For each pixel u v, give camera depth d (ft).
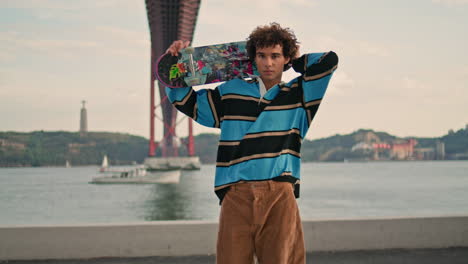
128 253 12.27
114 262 11.77
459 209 102.37
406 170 467.93
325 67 5.54
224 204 5.51
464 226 13.11
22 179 325.62
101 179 216.33
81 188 183.52
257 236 5.36
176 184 193.88
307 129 5.72
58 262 11.84
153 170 281.54
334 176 312.09
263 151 5.40
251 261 5.43
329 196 138.31
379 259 11.87
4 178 352.28
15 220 88.79
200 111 6.02
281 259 5.23
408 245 12.94
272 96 5.57
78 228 12.22
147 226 12.32
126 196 135.54
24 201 132.16
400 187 184.65
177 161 316.60
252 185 5.34
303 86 5.60
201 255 12.38
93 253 12.21
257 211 5.29
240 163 5.44
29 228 12.15
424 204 114.21
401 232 12.92
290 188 5.43
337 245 12.73
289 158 5.53
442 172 396.98
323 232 12.69
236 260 5.33
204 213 91.76
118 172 456.86
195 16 150.51
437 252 12.55
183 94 6.05
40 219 89.61
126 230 12.29
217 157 5.65
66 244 12.17
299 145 5.65
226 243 5.41
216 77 6.27
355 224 12.78
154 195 137.18
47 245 12.15
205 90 6.04
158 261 11.82
